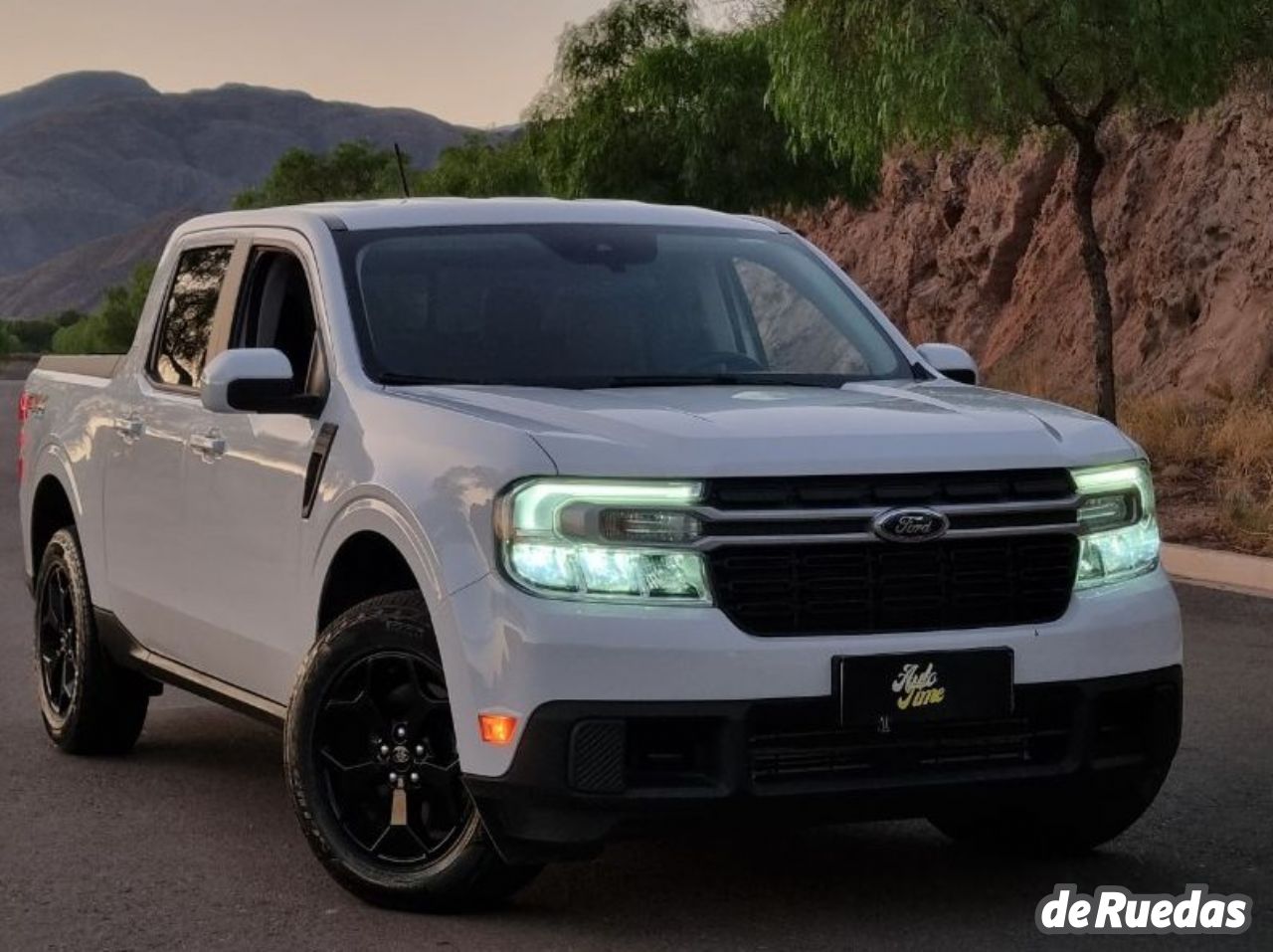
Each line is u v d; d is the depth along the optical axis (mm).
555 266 7160
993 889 6391
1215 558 14461
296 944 5859
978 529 5770
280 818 7543
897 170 34156
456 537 5797
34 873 6770
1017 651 5758
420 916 6113
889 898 6289
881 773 5699
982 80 18062
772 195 31422
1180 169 25266
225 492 7145
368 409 6441
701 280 7262
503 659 5609
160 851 7051
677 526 5586
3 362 103625
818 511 5637
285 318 7336
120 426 8133
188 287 8062
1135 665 5969
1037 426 6090
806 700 5562
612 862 6754
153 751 8844
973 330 30594
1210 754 8469
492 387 6531
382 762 6125
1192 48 17594
